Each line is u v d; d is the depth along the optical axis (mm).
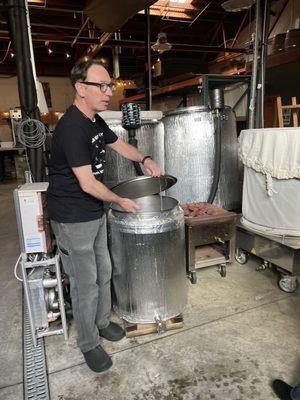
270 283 2129
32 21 5098
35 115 1996
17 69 1912
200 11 5637
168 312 1670
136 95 5496
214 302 1919
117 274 1652
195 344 1569
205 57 7234
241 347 1535
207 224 2066
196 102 4535
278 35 3828
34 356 1535
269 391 1283
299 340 1571
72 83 1232
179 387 1323
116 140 1607
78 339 1450
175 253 1604
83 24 4633
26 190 1544
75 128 1211
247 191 2225
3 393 1334
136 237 1521
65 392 1326
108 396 1296
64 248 1370
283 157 1863
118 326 1688
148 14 3564
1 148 7039
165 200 1865
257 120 2947
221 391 1294
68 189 1299
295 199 1905
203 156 2363
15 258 2773
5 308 1979
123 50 6953
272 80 3957
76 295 1398
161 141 2250
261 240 2129
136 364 1458
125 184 1694
